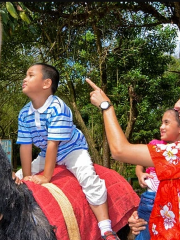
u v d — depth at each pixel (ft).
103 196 7.86
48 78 8.20
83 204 7.74
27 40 25.14
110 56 25.93
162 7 23.08
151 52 27.17
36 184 7.40
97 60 25.66
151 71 27.96
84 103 31.01
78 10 22.41
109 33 26.07
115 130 6.25
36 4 22.00
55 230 6.37
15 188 5.33
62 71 24.18
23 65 27.07
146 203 7.98
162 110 32.19
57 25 24.03
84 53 25.05
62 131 8.00
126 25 24.02
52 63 24.57
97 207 7.83
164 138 8.87
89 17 22.49
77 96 29.84
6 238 5.27
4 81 30.12
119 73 27.68
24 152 8.72
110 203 8.33
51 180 8.02
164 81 28.27
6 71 27.35
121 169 28.91
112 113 6.53
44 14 22.97
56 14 22.80
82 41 26.55
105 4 21.43
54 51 25.02
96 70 26.04
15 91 30.91
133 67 27.07
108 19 24.08
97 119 33.40
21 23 20.77
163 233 5.85
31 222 5.50
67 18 23.30
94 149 26.55
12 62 26.99
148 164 5.98
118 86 26.40
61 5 22.53
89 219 7.73
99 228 7.91
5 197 5.14
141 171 9.15
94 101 6.75
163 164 5.87
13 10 10.32
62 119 8.04
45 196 7.11
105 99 6.69
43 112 8.16
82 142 8.75
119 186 8.75
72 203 7.47
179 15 18.62
